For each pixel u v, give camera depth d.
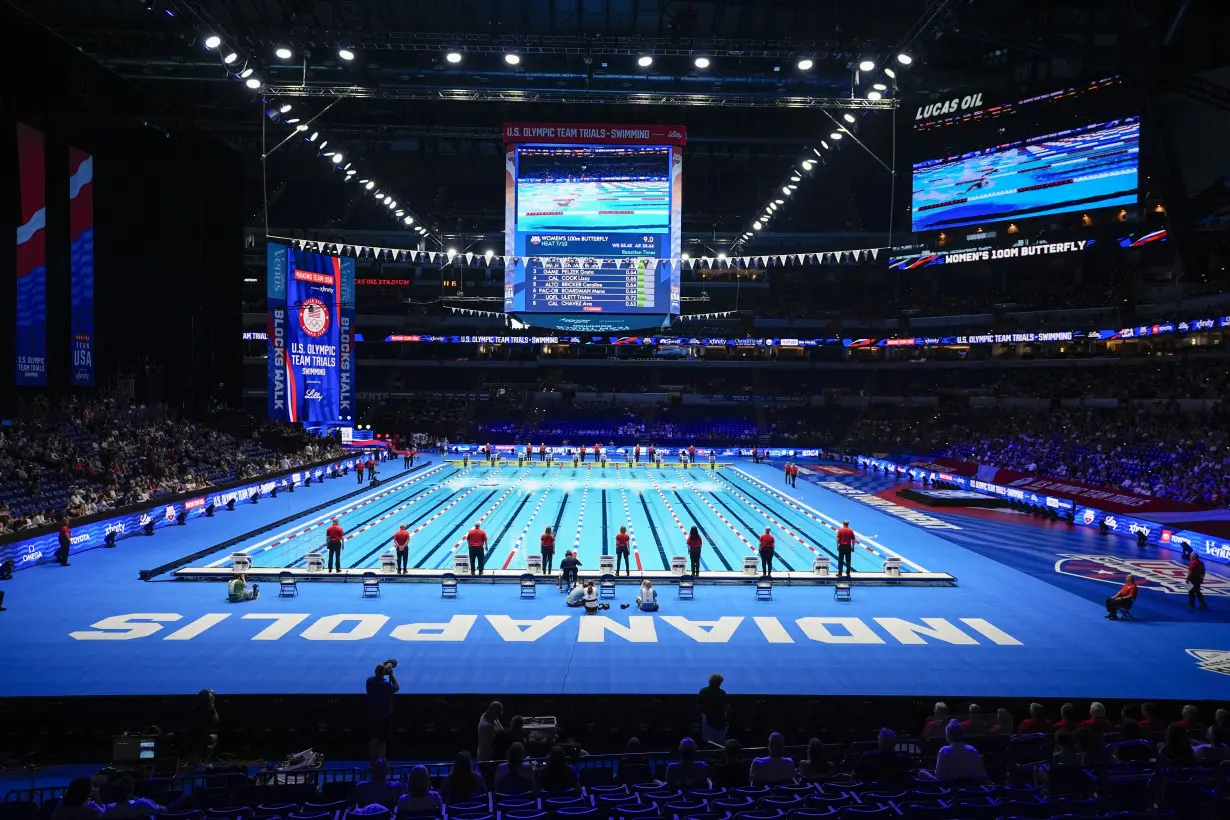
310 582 22.14
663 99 30.33
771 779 9.35
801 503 40.44
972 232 47.22
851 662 15.69
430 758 13.12
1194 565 20.05
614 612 19.28
